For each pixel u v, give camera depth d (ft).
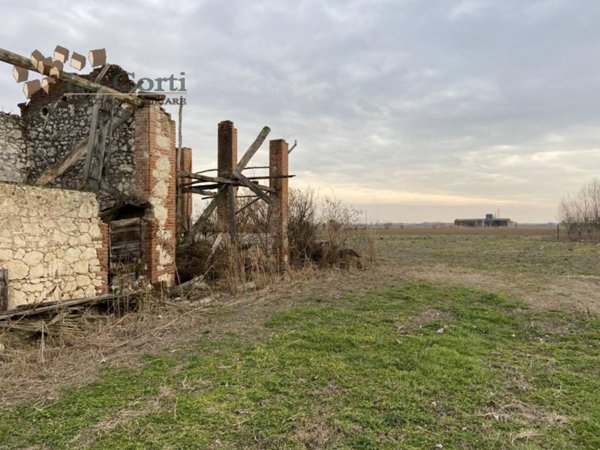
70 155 29.40
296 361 18.08
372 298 32.24
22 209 23.49
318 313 27.02
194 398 14.29
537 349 20.99
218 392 14.83
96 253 27.55
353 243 55.62
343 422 12.83
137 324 23.73
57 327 21.31
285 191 48.75
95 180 30.58
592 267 55.26
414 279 42.11
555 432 12.62
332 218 55.11
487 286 38.83
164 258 32.89
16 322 20.43
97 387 15.21
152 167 31.83
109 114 31.17
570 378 16.87
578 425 13.03
